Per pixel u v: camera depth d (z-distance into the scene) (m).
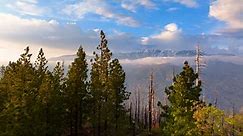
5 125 54.16
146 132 74.62
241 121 46.88
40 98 59.03
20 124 54.41
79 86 67.69
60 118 63.31
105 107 67.81
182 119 54.78
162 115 60.88
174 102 57.22
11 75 59.25
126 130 70.50
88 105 69.12
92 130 73.06
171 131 56.22
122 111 69.81
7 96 59.50
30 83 57.56
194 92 57.16
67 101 66.81
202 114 49.09
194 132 51.41
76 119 67.88
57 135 63.25
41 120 58.53
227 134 48.28
